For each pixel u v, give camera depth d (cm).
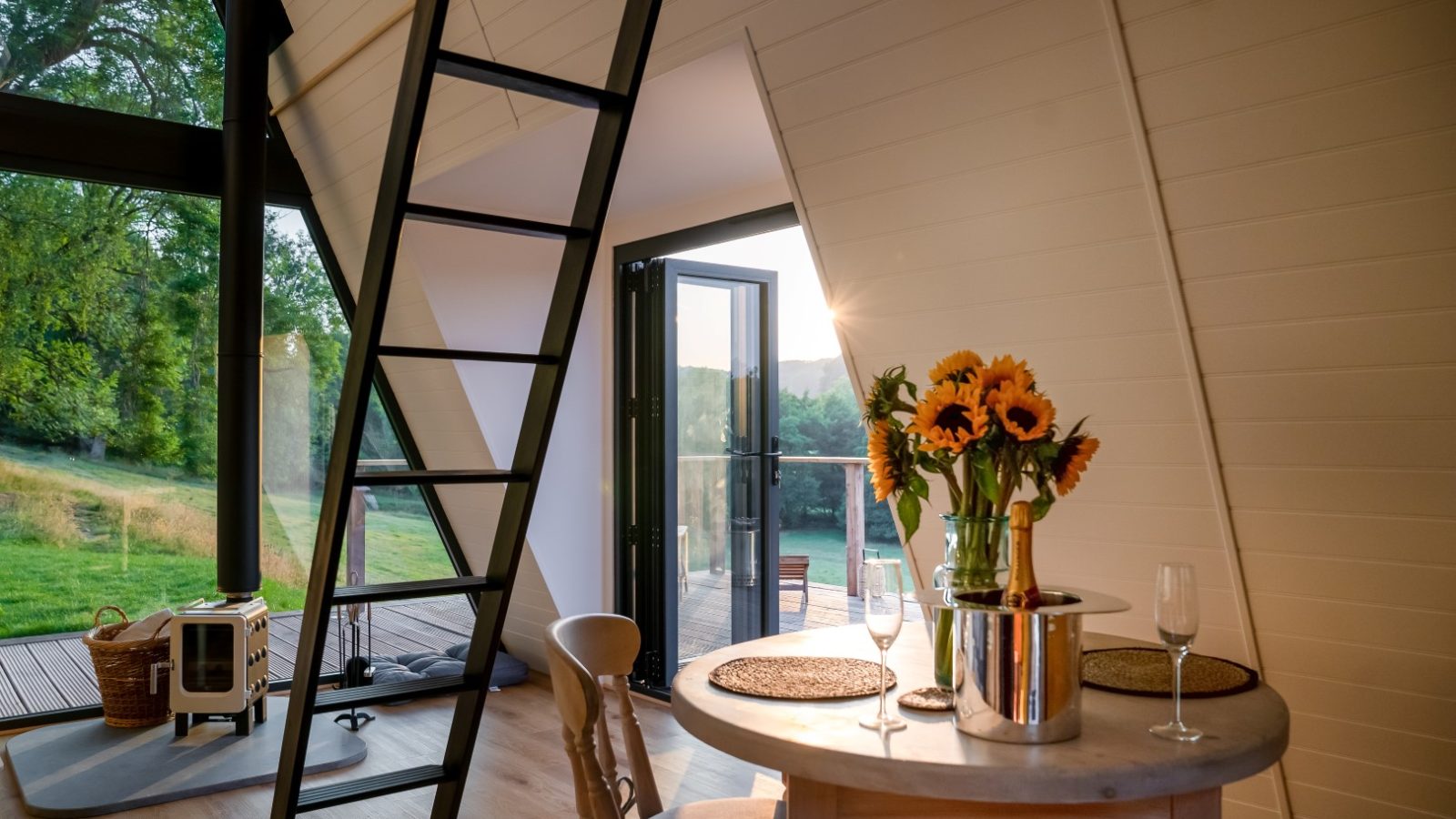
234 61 421
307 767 363
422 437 515
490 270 454
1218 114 186
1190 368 211
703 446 474
